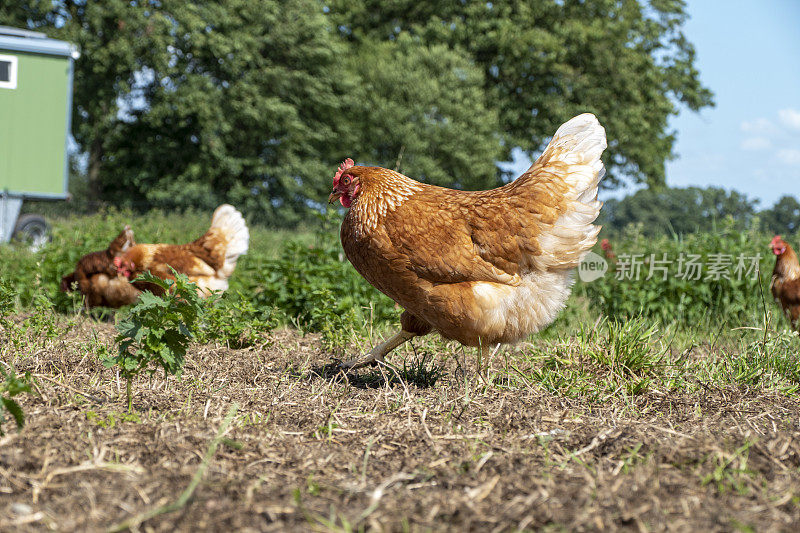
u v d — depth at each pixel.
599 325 5.61
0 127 16.17
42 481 2.53
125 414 3.41
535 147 37.31
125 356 3.43
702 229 9.60
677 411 4.05
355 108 33.16
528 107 36.19
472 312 4.20
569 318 7.52
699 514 2.36
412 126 31.47
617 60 34.22
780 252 7.16
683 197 63.41
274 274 7.05
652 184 39.66
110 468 2.66
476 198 4.34
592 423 3.63
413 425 3.51
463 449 3.13
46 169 16.59
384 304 6.94
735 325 7.75
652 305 7.75
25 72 16.27
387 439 3.28
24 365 4.38
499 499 2.49
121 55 26.66
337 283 7.05
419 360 5.32
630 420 3.74
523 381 4.61
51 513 2.29
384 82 33.09
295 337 6.34
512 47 34.12
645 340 5.13
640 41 36.41
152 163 30.25
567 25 34.62
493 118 33.41
